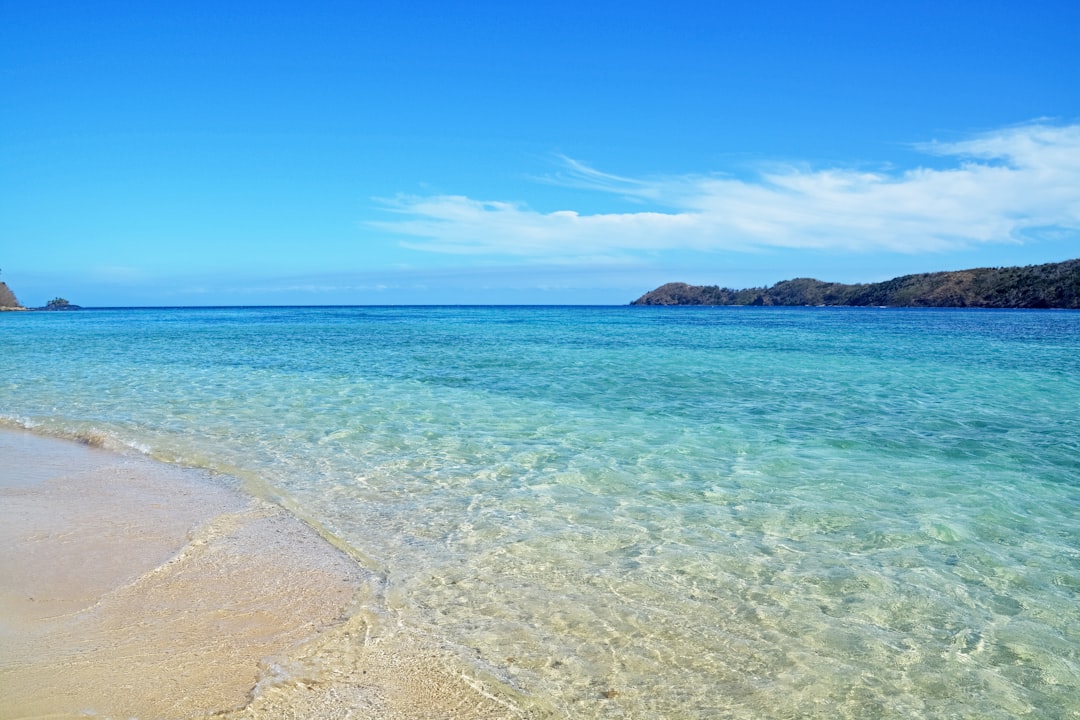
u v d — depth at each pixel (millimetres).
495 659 4551
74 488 8344
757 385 17766
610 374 20094
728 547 6602
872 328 51188
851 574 6012
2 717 3637
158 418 12961
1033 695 4305
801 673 4488
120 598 5234
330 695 4039
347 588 5566
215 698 3924
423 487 8531
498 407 14258
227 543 6516
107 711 3740
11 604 5078
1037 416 13531
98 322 65750
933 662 4660
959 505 7914
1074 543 6777
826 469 9438
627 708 4062
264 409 13961
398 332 45812
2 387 17172
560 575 5926
